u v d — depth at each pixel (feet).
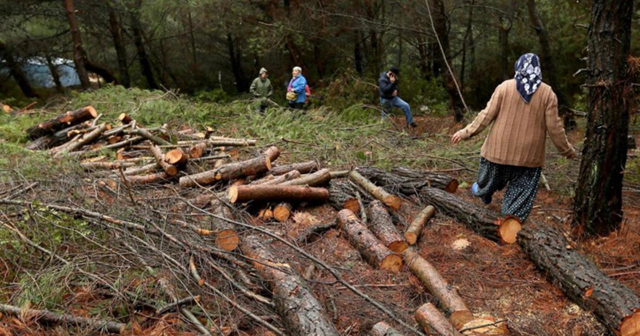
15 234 13.79
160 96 33.32
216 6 50.01
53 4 52.44
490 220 16.10
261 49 52.95
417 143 27.91
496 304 12.78
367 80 49.03
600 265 14.35
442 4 39.27
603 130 15.34
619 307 11.16
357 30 50.19
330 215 18.12
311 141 27.58
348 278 13.79
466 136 15.84
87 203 15.81
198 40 61.67
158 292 12.03
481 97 59.67
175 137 26.30
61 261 13.16
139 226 13.74
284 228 16.92
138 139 25.36
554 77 39.29
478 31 59.47
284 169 20.71
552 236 13.96
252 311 12.00
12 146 23.17
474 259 14.90
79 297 11.96
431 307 11.42
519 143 15.19
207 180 19.58
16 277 12.76
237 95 60.90
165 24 59.72
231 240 13.98
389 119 35.14
